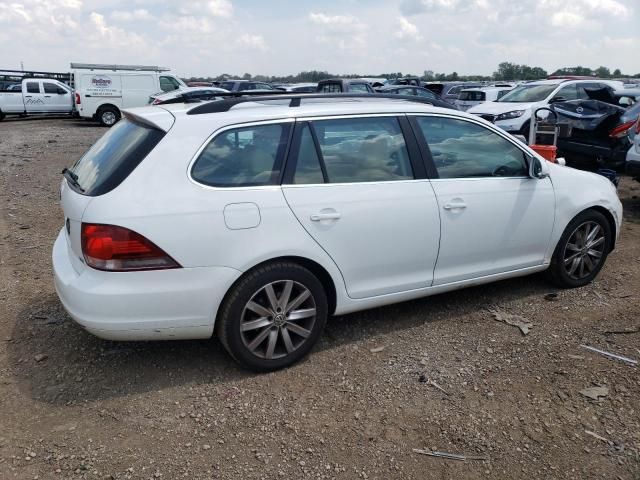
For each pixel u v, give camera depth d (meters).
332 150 3.59
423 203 3.81
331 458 2.77
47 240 6.17
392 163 3.79
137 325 3.12
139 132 3.35
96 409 3.13
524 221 4.30
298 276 3.44
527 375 3.47
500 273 4.33
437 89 24.00
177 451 2.81
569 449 2.82
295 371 3.53
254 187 3.31
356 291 3.71
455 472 2.68
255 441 2.89
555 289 4.79
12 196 8.35
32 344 3.82
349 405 3.18
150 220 3.04
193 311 3.20
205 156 3.24
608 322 4.16
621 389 3.29
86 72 22.06
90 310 3.06
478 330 4.07
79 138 17.34
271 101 3.81
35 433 2.92
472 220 4.04
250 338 3.42
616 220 4.88
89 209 3.06
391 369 3.55
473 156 4.13
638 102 9.80
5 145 15.01
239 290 3.28
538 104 11.70
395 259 3.78
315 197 3.45
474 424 3.02
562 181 4.52
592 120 9.82
